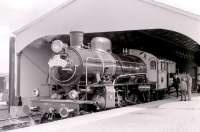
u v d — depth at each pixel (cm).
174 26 1459
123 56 1688
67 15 1748
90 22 1675
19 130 759
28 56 2073
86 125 837
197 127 801
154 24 1504
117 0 1597
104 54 1445
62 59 1230
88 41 2153
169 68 2194
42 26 1841
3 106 1944
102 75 1351
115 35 2045
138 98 1734
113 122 889
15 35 1958
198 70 3278
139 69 1753
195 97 1995
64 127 802
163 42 2297
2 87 2595
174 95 2416
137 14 1545
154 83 1894
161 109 1231
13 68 1800
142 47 2436
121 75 1476
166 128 787
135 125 837
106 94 1262
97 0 1653
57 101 1172
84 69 1238
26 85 2053
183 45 2395
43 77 2233
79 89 1227
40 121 1222
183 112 1130
